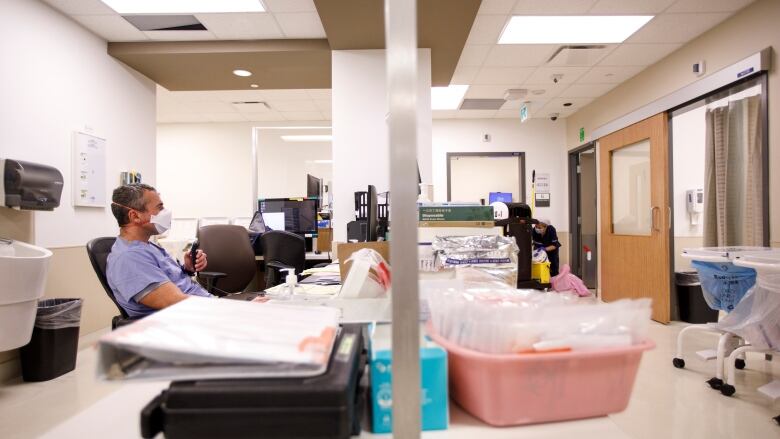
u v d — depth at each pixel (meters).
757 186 2.85
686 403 1.99
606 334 0.54
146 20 3.00
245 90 4.65
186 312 0.56
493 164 7.24
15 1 2.50
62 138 2.84
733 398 2.03
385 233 2.12
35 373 2.27
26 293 2.09
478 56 3.70
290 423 0.44
